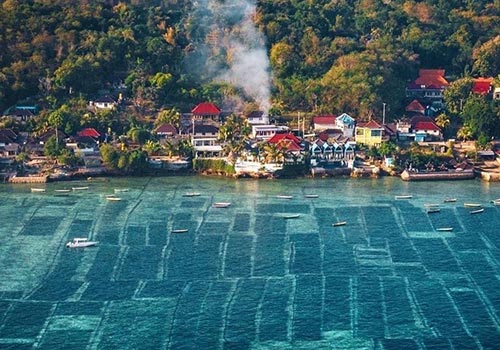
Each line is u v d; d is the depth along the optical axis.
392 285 184.75
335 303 175.38
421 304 175.50
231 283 185.12
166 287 182.88
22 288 182.38
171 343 159.12
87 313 170.62
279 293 179.88
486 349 157.50
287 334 162.50
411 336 162.12
